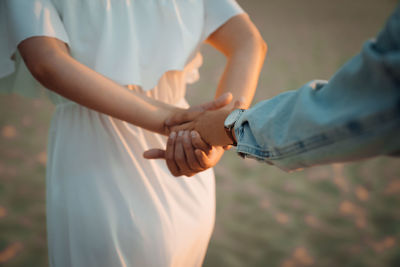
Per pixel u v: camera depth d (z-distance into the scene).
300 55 5.22
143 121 0.81
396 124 0.42
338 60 5.03
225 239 1.92
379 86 0.43
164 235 0.84
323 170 2.68
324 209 2.23
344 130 0.46
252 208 2.19
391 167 2.76
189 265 0.94
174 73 0.95
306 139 0.52
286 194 2.36
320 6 8.62
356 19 7.34
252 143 0.64
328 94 0.50
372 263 1.80
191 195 0.93
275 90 3.96
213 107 0.85
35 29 0.74
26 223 1.94
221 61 4.91
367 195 2.40
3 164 2.44
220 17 0.98
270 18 7.43
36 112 3.29
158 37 0.89
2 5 0.83
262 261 1.78
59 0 0.81
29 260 1.69
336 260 1.81
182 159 0.81
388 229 2.07
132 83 0.84
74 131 0.88
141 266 0.82
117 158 0.86
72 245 0.82
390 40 0.42
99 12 0.83
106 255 0.80
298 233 2.00
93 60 0.86
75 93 0.74
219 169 2.60
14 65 0.88
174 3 0.89
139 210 0.83
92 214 0.81
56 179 0.87
